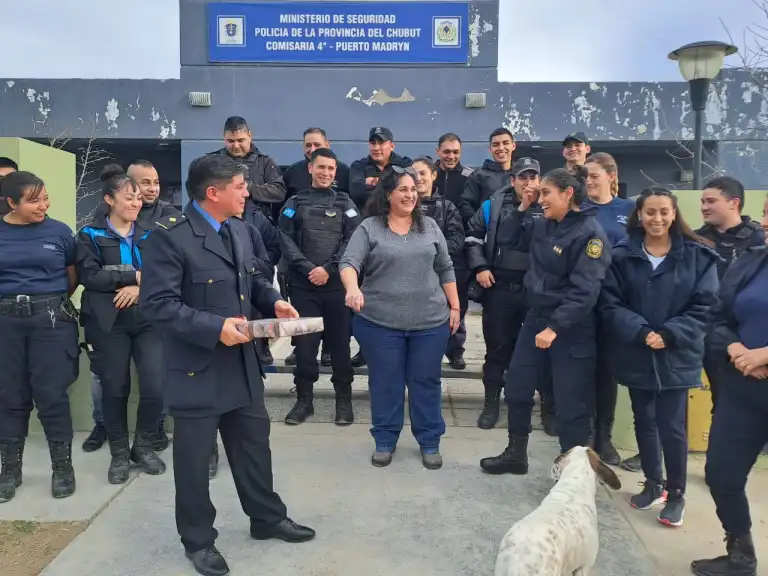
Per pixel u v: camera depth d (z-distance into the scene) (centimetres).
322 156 473
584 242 350
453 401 557
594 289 342
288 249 471
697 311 332
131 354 401
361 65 949
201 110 956
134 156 1074
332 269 469
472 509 355
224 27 942
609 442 425
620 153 1065
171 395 279
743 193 392
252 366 299
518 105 955
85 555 304
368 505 358
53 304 368
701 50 627
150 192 423
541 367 388
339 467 412
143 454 406
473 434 479
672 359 333
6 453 371
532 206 456
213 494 371
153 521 339
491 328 478
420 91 952
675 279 334
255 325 265
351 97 951
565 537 238
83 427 480
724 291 284
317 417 509
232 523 336
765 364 256
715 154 982
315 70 948
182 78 952
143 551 309
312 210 473
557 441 466
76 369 385
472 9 941
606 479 285
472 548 313
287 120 955
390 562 300
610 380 418
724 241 389
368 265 411
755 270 274
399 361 412
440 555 307
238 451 306
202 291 279
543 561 224
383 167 528
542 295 367
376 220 409
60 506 357
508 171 535
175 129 959
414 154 959
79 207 1063
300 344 489
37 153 464
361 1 937
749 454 275
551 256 362
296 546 313
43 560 301
